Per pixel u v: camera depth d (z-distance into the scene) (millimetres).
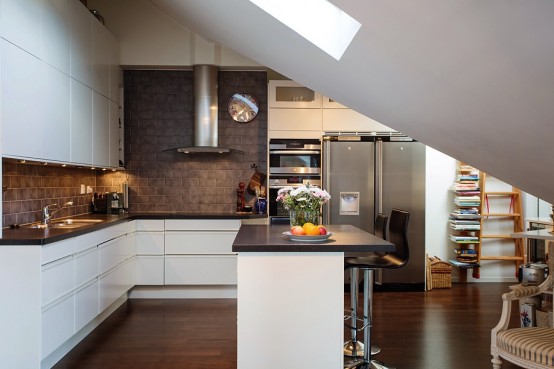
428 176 6859
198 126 6016
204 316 4918
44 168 4652
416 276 6211
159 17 5957
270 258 3061
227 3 3668
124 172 6238
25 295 3160
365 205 6250
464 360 3695
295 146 6262
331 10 3312
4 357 3166
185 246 5688
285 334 3061
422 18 2037
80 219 4980
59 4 4020
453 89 2506
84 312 3984
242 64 6047
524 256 6676
